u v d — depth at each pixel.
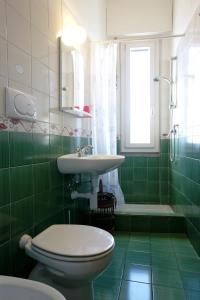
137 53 3.40
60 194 1.90
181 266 1.88
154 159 3.37
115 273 1.79
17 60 1.29
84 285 1.28
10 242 1.24
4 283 0.87
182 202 2.62
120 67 3.41
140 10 3.33
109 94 2.70
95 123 2.70
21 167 1.34
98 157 1.92
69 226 1.47
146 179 3.38
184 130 2.52
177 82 2.87
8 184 1.22
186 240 2.38
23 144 1.36
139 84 3.41
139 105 3.42
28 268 1.41
